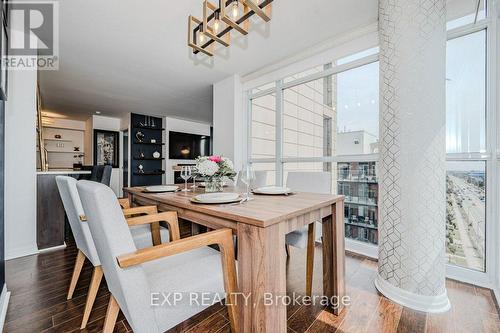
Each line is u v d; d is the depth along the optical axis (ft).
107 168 10.39
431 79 4.99
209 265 3.83
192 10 6.76
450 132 6.40
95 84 12.88
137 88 13.57
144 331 2.79
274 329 3.24
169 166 21.45
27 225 7.98
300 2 6.56
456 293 5.50
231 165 6.44
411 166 5.16
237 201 4.40
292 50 9.36
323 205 4.38
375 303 5.14
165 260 4.07
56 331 4.23
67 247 8.73
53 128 22.17
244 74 11.74
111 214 2.73
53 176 8.66
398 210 5.32
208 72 11.44
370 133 8.13
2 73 4.38
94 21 7.25
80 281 6.11
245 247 3.29
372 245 7.93
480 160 5.92
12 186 7.70
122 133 22.11
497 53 5.55
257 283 3.15
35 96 8.12
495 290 5.41
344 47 8.32
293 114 10.51
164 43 8.61
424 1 5.03
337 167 9.12
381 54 5.75
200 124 24.49
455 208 6.33
